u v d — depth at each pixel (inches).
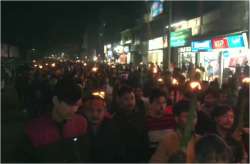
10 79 1220.5
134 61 1573.6
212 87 355.6
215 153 138.2
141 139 213.8
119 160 191.0
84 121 180.4
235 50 698.8
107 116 206.7
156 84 462.3
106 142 187.6
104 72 738.2
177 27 1145.4
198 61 895.1
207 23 939.3
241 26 705.6
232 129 215.2
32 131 167.6
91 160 185.2
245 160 207.2
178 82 418.6
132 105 236.2
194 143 150.9
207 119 215.6
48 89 577.6
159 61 1294.3
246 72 595.2
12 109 674.8
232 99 315.9
